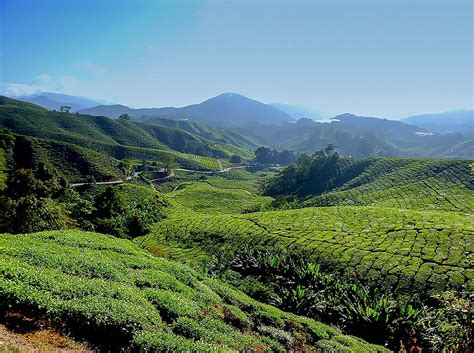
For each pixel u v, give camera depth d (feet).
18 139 512.63
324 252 189.57
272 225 250.16
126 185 421.59
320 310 123.24
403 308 115.03
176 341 48.60
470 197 364.38
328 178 595.88
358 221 240.12
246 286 145.38
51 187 321.52
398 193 416.67
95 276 66.54
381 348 99.30
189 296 75.31
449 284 143.23
